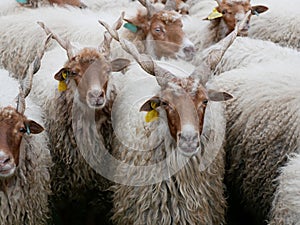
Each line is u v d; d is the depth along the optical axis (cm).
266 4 515
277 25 500
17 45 495
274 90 418
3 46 498
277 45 474
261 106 416
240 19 484
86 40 484
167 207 387
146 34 462
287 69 433
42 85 436
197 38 499
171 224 388
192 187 388
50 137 420
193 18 516
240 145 420
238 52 463
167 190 386
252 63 452
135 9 503
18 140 382
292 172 379
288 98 413
